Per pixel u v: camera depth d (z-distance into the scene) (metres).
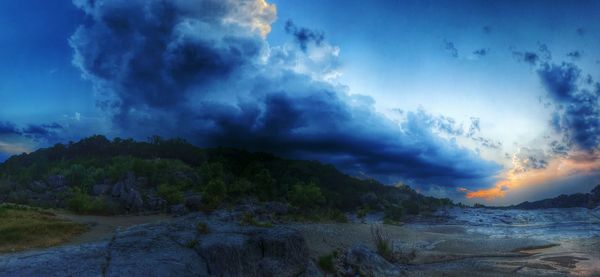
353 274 28.06
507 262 33.84
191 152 150.88
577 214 92.81
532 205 137.25
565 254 37.66
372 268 29.23
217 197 74.88
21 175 94.31
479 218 88.94
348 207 115.19
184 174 100.19
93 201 65.69
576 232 57.19
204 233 21.98
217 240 20.34
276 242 21.92
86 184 81.75
